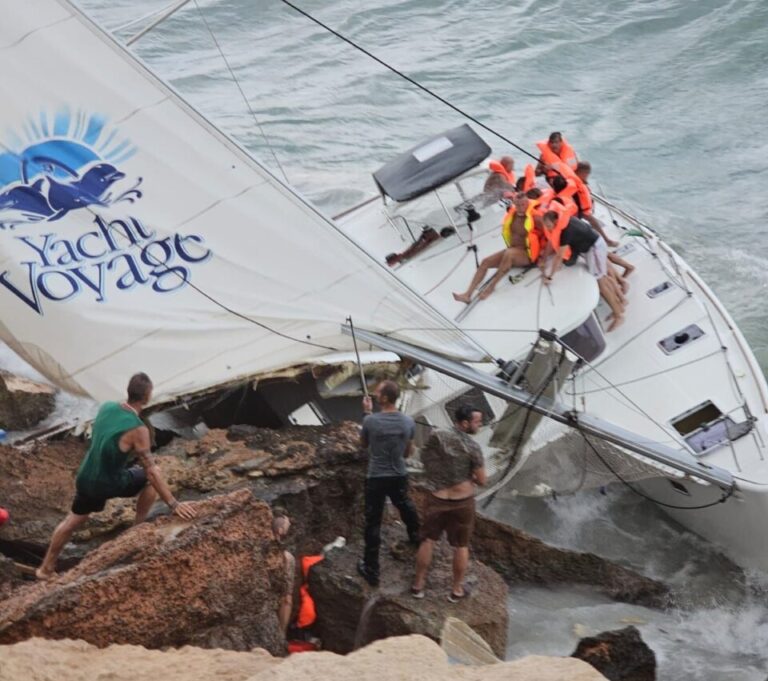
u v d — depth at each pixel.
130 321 46.62
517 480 55.56
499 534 49.19
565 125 95.44
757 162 88.44
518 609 47.03
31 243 45.66
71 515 37.88
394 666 29.03
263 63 106.81
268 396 51.28
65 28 45.22
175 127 46.28
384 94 100.75
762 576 52.53
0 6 44.78
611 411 55.81
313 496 44.97
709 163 89.00
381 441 40.28
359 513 45.25
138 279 46.72
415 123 96.56
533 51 106.44
